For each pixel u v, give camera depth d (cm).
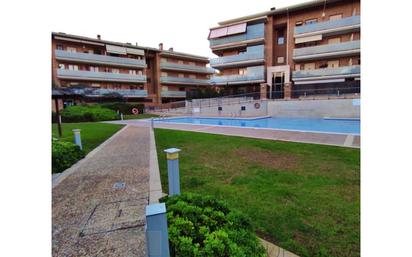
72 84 2997
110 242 265
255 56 2744
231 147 789
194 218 226
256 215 320
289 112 2145
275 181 452
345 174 480
